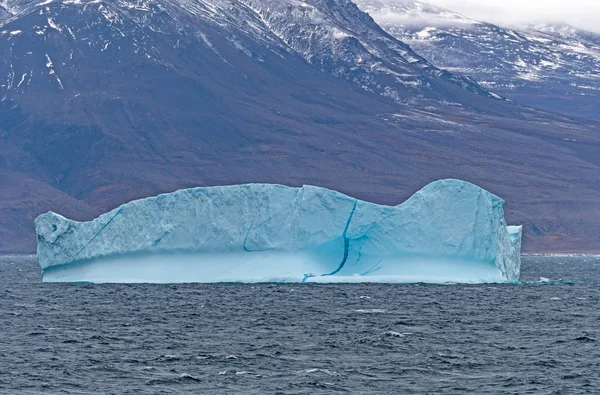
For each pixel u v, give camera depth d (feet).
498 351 257.96
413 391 213.46
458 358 247.91
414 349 260.83
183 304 371.76
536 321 321.32
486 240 410.93
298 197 417.90
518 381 222.28
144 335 287.48
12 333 292.81
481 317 331.36
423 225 411.95
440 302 380.78
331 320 321.11
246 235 417.90
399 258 412.36
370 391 213.25
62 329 302.04
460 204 411.54
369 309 354.33
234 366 237.45
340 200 416.05
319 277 408.67
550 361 243.81
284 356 250.37
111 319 326.65
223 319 325.01
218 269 416.46
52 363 241.14
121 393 211.00
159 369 234.17
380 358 247.91
